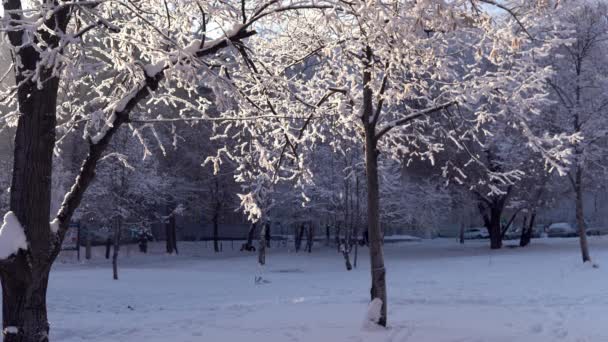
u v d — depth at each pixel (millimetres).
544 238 51438
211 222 52750
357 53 10109
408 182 36594
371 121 10984
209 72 6758
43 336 6883
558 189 35312
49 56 5871
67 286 22766
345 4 7430
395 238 57469
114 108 7414
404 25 6953
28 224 6770
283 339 10195
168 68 6871
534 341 9711
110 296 20344
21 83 6305
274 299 17875
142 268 32812
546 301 15188
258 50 10969
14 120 8172
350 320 11906
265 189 11070
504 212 43219
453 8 7164
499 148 30359
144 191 31031
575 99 25688
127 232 47031
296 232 45125
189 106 8992
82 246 45219
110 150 27469
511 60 10211
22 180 6836
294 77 10883
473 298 15898
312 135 11273
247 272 30766
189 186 42531
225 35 7070
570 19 24016
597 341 9711
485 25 8188
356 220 33469
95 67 7094
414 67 9047
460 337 10062
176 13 7676
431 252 39125
